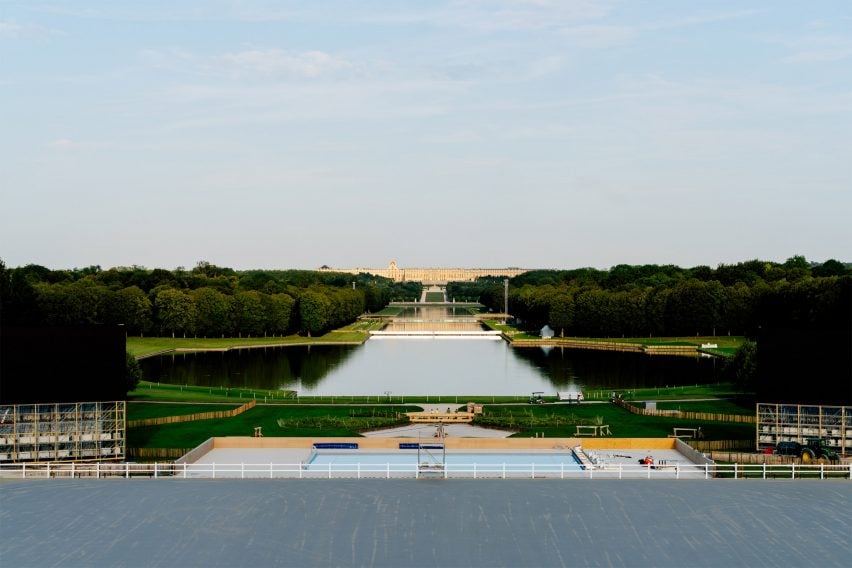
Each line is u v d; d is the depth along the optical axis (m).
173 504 85.00
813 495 88.38
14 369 120.81
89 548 73.81
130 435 147.50
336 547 73.75
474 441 124.06
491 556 71.94
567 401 189.38
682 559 71.50
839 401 127.31
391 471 103.06
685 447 117.56
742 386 185.88
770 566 70.31
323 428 154.75
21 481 94.06
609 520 80.31
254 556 72.00
